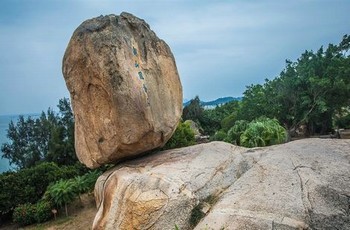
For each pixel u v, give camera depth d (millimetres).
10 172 17109
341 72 26781
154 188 6109
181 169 6617
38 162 26844
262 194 5434
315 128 30641
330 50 28781
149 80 8391
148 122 7680
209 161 7000
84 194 16656
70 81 8281
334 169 5832
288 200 5176
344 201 5219
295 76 28547
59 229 13375
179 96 9547
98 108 7914
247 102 29859
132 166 7684
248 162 7051
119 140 7621
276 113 28859
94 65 7625
